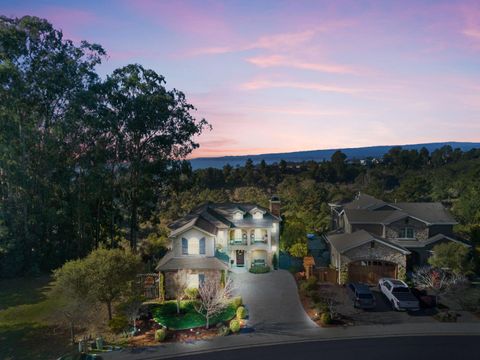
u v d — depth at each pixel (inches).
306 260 1599.4
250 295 1349.7
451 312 1147.3
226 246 1631.4
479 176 3585.1
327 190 3686.0
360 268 1492.4
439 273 1400.1
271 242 1685.5
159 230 2527.1
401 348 943.0
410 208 1841.8
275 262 1683.1
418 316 1153.4
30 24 1643.7
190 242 1434.5
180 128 2111.2
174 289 1234.0
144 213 2118.6
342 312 1192.8
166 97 1991.9
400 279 1460.4
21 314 1232.8
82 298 1023.6
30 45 1659.7
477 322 1102.4
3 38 1531.7
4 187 1732.3
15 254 1644.9
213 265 1384.1
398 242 1664.6
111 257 1077.1
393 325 1085.8
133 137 1985.7
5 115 1574.8
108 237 2118.6
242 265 1690.5
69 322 1082.7
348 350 934.4
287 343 978.1
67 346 995.9
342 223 2060.8
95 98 1740.9
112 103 1889.8
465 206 2333.9
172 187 2229.3
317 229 2406.5
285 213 2701.8
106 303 1149.7
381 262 1486.2
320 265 1708.9
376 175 5226.4
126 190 1985.7
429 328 1062.4
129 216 2090.3
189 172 2178.9
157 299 1339.8
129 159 2005.4
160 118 1987.0
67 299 1043.3
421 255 1647.4
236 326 1048.2
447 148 7066.9
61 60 1734.7
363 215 1817.2
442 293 1302.9
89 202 1877.5
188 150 2160.4
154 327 1096.2
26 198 1701.5
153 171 2014.0
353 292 1321.4
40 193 1779.0
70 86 1715.1
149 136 2041.1
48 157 1727.4
